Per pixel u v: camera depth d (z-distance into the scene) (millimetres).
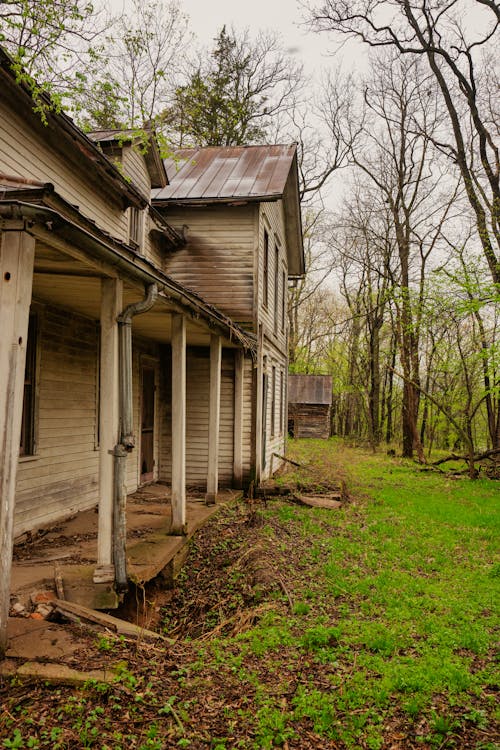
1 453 3635
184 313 7238
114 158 10148
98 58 7137
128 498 10297
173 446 7426
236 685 4074
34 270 4941
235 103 26625
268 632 5070
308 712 3727
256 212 13344
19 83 6012
